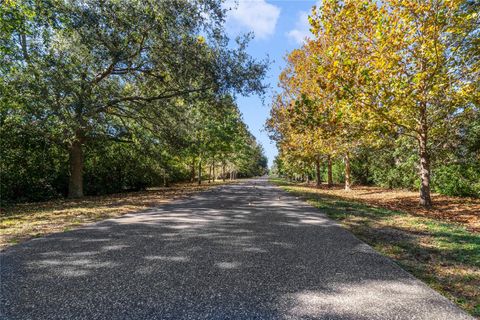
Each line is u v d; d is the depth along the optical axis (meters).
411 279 3.97
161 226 7.49
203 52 16.42
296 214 9.70
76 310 3.03
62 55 14.46
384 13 10.51
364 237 6.39
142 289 3.56
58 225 7.71
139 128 20.34
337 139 19.47
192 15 15.43
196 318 2.88
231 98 18.69
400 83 10.40
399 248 5.50
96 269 4.26
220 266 4.41
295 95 27.50
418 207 12.73
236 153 54.81
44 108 13.72
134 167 23.52
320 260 4.74
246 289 3.58
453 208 12.15
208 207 11.62
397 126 12.95
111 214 9.73
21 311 3.02
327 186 30.50
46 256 4.89
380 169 26.11
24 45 14.17
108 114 18.16
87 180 19.92
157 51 15.81
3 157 14.55
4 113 14.05
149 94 19.08
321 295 3.43
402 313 3.02
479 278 4.07
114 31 14.80
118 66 17.22
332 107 12.32
